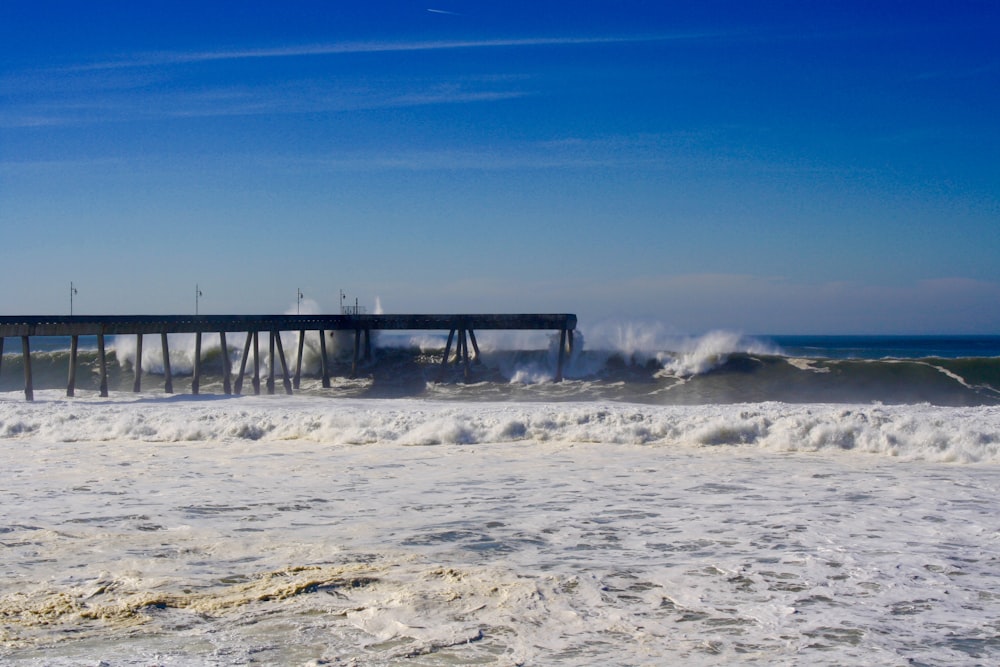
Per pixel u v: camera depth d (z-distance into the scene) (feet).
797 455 51.42
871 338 650.84
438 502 37.96
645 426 57.62
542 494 39.73
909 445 52.39
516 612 22.48
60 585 25.08
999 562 27.50
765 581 25.43
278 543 30.25
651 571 26.40
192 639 20.57
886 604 23.35
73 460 50.83
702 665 19.08
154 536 31.40
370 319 145.07
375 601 23.34
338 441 57.57
